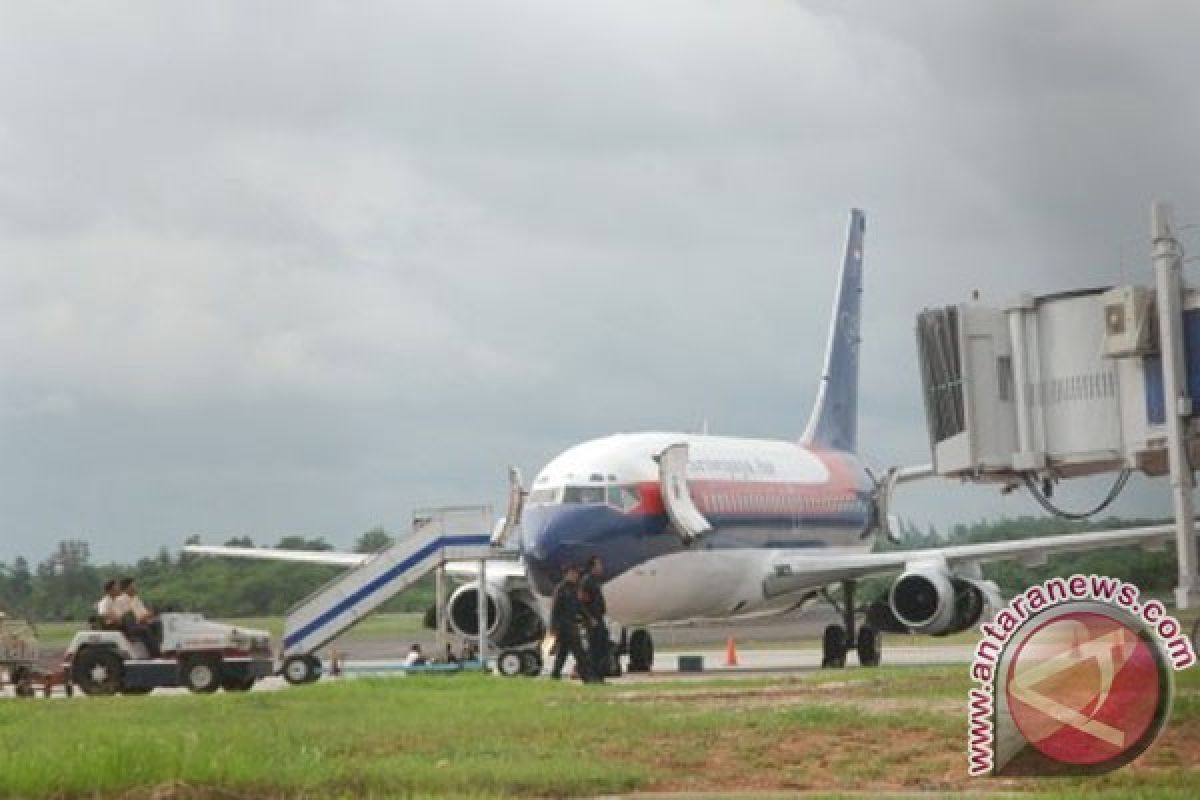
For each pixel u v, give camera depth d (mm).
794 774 21078
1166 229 34531
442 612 53906
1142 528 53500
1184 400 34719
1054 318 37875
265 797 19266
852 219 70938
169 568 121062
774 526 56562
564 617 41375
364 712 29906
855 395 70438
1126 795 18109
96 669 44719
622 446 51125
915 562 53469
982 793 18922
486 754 22891
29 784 19297
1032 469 38156
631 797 19328
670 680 43000
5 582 119000
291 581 119812
